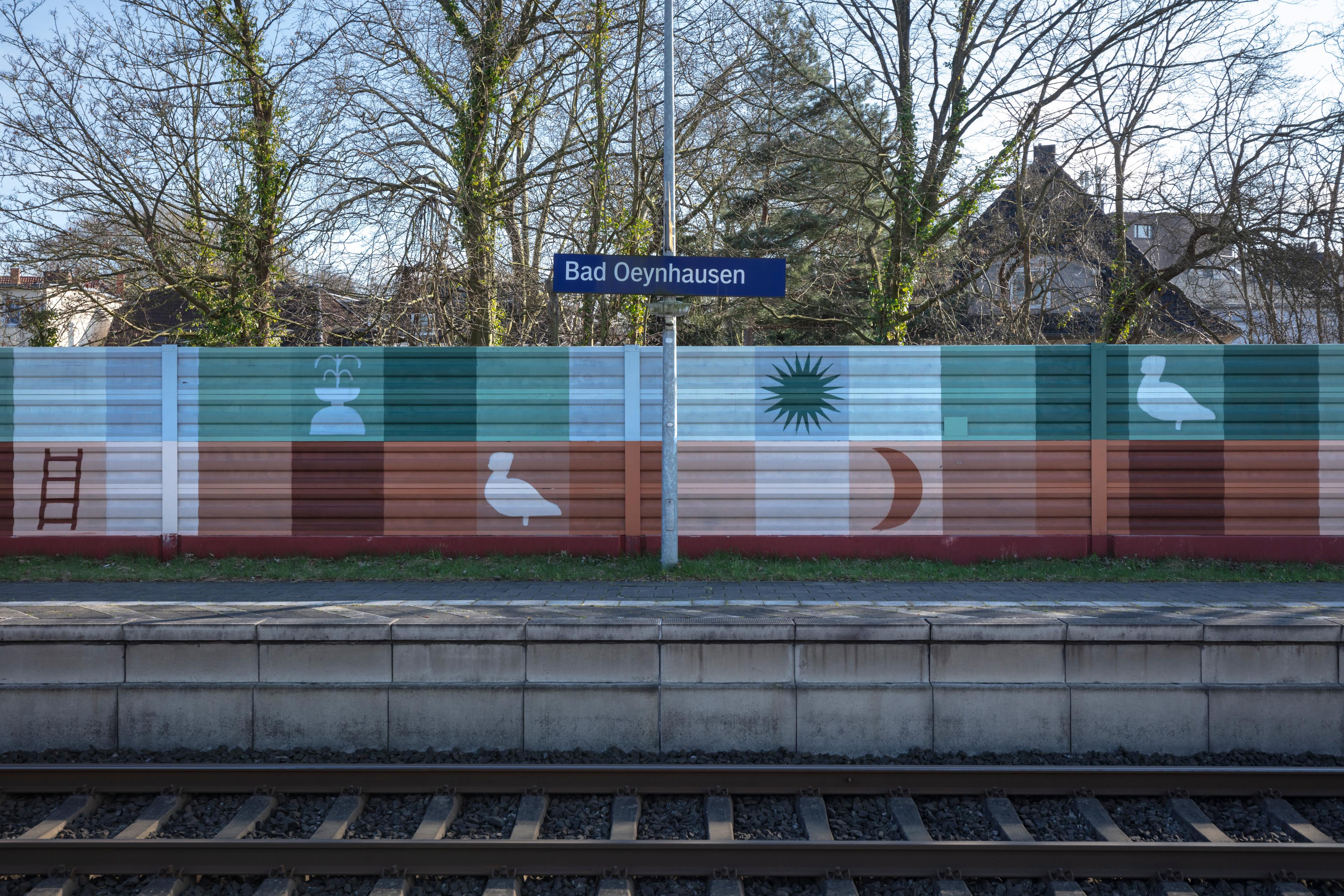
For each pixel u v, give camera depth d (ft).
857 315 76.48
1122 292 58.59
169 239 54.95
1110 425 35.24
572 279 31.86
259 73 50.60
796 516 35.40
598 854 15.39
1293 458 34.86
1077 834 16.63
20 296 54.44
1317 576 30.78
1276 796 17.44
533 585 29.27
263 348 35.45
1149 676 19.74
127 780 17.74
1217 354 35.04
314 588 28.60
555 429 35.70
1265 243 51.52
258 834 16.51
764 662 19.77
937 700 19.62
